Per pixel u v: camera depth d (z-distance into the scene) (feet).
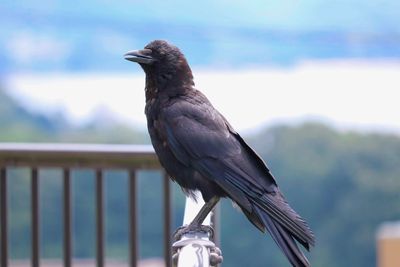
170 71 19.66
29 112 87.25
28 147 19.99
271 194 18.29
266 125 71.67
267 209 17.98
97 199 20.06
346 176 66.33
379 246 36.91
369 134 68.23
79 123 85.10
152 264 45.03
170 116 19.24
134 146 20.08
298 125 70.54
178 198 57.67
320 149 67.87
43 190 60.39
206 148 18.85
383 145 68.03
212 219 19.02
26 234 56.29
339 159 67.51
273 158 69.31
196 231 17.22
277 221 17.60
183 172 19.11
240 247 62.23
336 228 64.90
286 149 69.41
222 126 19.34
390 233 38.04
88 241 59.47
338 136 68.95
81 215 59.62
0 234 20.29
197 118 19.22
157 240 61.98
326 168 67.05
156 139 19.47
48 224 60.23
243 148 19.08
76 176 59.72
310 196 66.69
